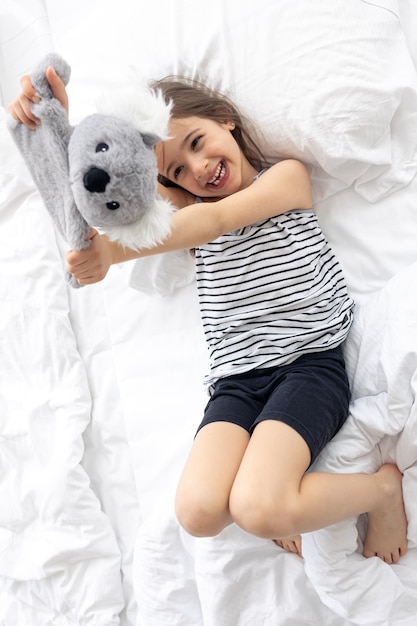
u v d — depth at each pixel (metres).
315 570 0.94
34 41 1.40
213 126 1.08
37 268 1.26
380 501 0.93
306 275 1.04
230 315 1.06
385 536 0.96
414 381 0.91
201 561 0.99
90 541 1.11
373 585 0.94
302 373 0.99
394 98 1.06
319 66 1.07
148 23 1.23
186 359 1.19
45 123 0.72
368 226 1.12
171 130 1.06
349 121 1.05
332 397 0.97
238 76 1.11
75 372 1.22
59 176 0.72
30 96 0.73
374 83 1.05
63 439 1.17
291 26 1.08
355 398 1.04
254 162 1.15
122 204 0.65
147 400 1.19
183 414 1.16
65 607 1.09
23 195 1.32
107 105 0.68
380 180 1.10
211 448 0.93
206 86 1.14
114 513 1.17
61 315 1.25
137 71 1.22
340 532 0.93
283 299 1.04
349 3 1.08
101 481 1.18
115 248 0.82
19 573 1.10
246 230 1.06
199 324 1.19
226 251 1.07
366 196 1.11
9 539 1.13
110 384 1.22
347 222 1.12
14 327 1.24
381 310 1.02
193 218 0.92
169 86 1.10
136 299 1.24
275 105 1.09
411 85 1.07
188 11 1.18
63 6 1.38
